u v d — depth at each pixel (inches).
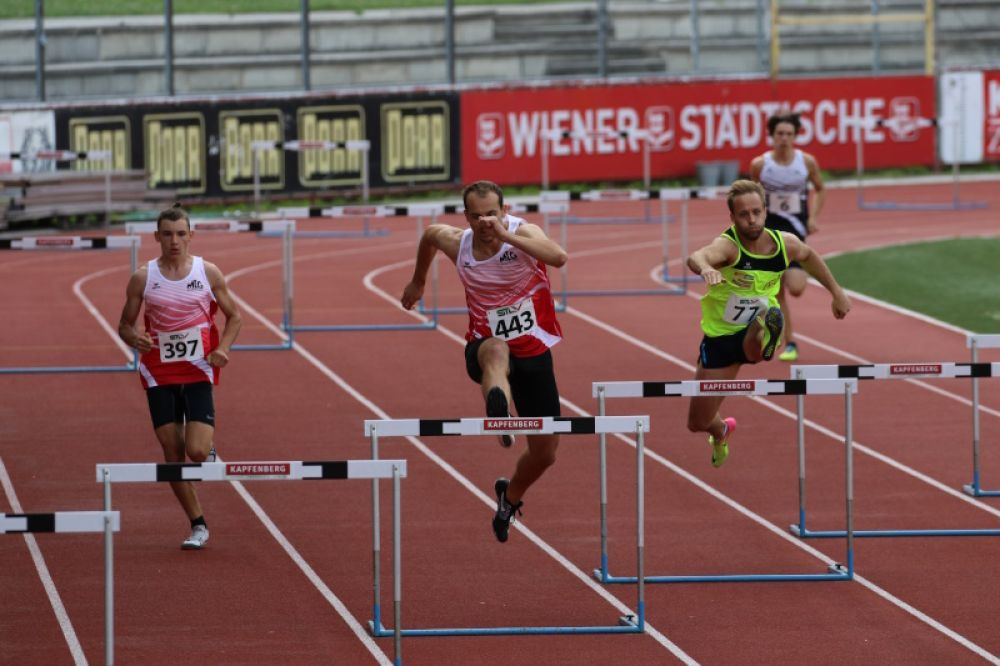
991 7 4798.2
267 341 2074.3
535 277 983.6
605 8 4392.2
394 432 890.1
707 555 1152.8
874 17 4581.7
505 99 4082.2
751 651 940.6
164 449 1143.6
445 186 4042.8
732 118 4276.6
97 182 3442.4
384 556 1148.5
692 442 1515.7
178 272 1133.1
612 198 2401.6
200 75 4328.3
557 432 899.4
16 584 1072.2
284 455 1462.8
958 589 1067.3
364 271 2802.7
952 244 3073.3
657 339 2078.0
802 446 1195.9
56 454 1476.4
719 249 1087.0
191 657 920.9
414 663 913.5
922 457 1457.9
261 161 3836.1
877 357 1943.9
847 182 4375.0
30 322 2256.4
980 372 1056.8
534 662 917.8
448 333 2137.1
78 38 4207.7
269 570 1110.4
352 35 4446.4
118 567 1115.3
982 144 4532.5
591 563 1130.7
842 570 1106.7
